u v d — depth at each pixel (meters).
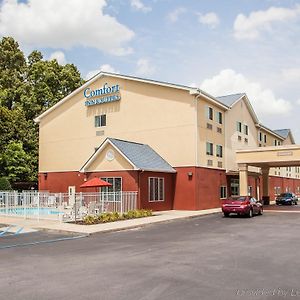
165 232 18.58
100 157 30.42
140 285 8.55
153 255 12.30
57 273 9.91
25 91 49.03
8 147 41.94
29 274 9.86
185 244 14.59
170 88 32.41
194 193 30.70
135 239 16.28
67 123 38.75
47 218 24.33
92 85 37.22
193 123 31.09
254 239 15.88
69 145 38.31
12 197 27.25
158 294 7.82
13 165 42.31
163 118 32.66
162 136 32.56
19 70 52.69
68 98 38.81
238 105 40.34
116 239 16.41
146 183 28.98
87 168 31.03
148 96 33.56
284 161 33.41
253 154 34.53
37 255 12.67
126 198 27.00
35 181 46.50
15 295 7.96
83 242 15.68
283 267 10.34
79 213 23.75
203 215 27.84
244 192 34.75
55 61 51.12
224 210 26.97
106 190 30.06
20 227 20.67
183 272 9.78
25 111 47.88
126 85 34.91
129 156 28.59
